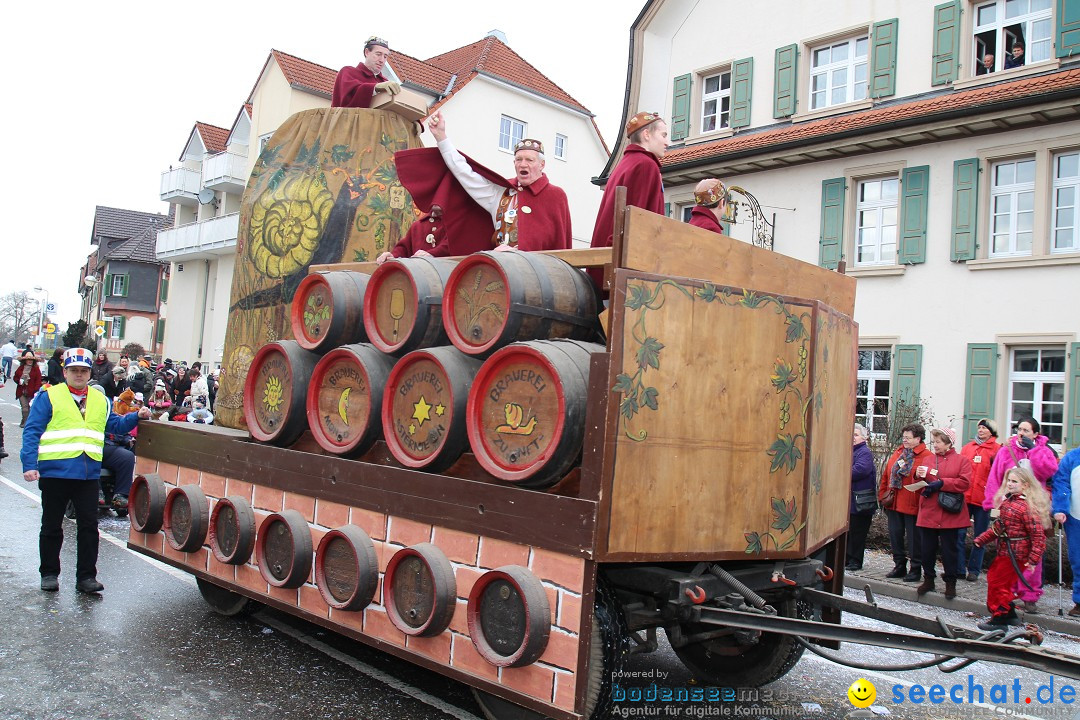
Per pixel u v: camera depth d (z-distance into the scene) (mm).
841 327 4719
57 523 6199
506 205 5109
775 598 4430
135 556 7551
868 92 15812
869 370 15719
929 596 8492
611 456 3367
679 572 3695
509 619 3516
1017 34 14438
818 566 4426
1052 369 13688
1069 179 13641
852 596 8648
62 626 5336
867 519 9539
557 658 3365
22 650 4836
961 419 14336
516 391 3715
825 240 16109
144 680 4477
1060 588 7992
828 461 4469
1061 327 13391
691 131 18672
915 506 9016
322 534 4535
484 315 3984
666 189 18578
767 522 3955
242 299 6832
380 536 4195
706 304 3736
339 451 4523
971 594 8609
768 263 4297
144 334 53000
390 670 4867
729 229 17438
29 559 7121
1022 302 13820
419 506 4000
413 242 5875
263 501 4984
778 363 4043
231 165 30656
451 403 3922
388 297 4512
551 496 3459
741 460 3859
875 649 6348
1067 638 7223
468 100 26766
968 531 9703
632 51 19344
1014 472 7242
